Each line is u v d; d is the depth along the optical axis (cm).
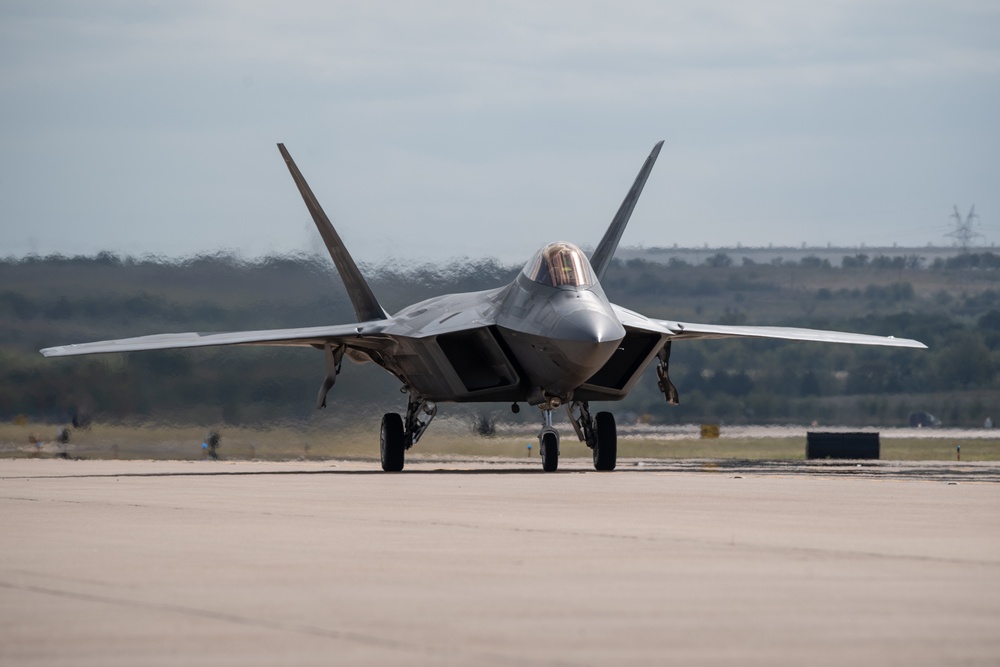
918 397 13725
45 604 2252
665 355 7919
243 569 2689
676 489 5372
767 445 12400
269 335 7562
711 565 2753
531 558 2870
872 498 4812
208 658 1803
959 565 2764
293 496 4938
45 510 4222
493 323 6850
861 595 2352
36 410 11269
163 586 2456
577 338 6391
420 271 12012
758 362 13425
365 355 8238
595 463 7488
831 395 13562
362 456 10981
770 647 1889
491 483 5900
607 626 2047
